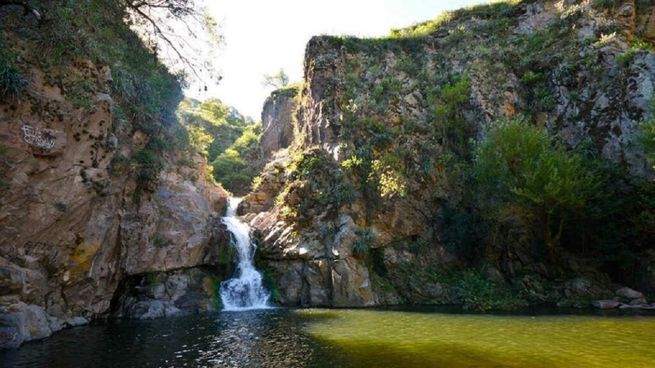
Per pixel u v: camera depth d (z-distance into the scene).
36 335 16.88
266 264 34.09
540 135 31.66
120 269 24.88
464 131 40.38
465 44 47.09
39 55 18.53
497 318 22.16
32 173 18.05
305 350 15.11
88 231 21.14
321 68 42.75
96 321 22.31
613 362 12.80
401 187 34.66
